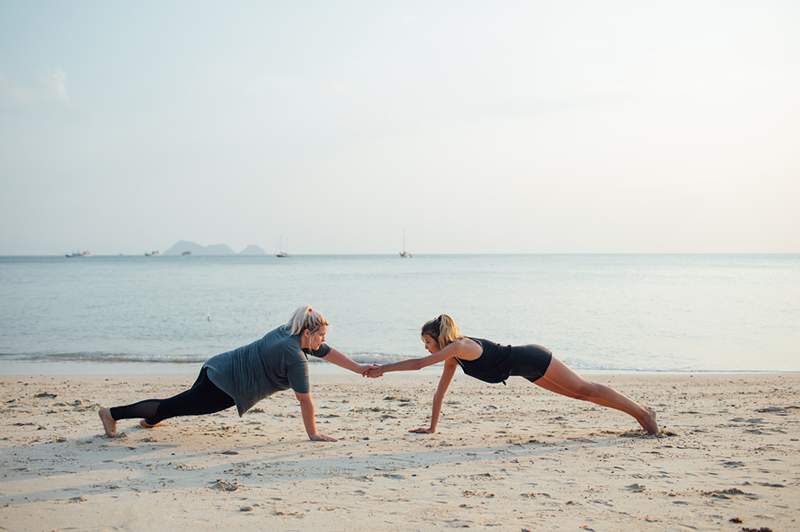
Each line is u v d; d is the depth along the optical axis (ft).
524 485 15.83
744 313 85.87
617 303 103.19
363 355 51.47
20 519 13.25
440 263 515.09
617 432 22.63
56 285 171.01
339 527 12.78
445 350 20.67
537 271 290.56
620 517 13.26
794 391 33.94
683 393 33.63
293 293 131.95
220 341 61.00
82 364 47.67
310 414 21.27
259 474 16.98
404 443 20.93
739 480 16.02
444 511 13.78
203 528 12.73
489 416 26.63
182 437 21.61
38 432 22.33
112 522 13.08
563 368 21.24
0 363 48.19
